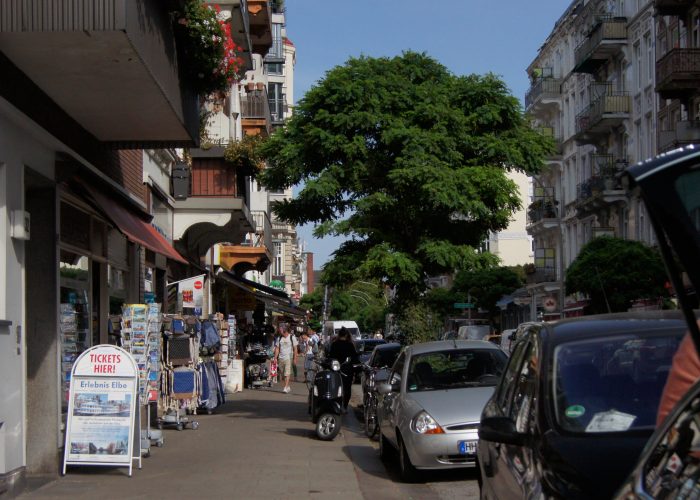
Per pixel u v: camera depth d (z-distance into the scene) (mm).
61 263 12102
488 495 6355
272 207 19750
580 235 55281
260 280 61219
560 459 4605
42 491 10328
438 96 18422
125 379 11312
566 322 6246
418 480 11984
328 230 18562
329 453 14750
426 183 17484
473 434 11484
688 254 2754
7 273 9648
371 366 21016
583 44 50688
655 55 42781
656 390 5203
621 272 35375
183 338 17844
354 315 108500
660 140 39000
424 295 20562
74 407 11273
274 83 74250
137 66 9781
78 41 8930
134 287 17328
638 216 44969
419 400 12211
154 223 20250
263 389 30953
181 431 17531
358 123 17984
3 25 8578
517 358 6777
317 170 18938
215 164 24078
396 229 19266
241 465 12914
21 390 9938
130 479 11305
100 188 13664
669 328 5754
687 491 2920
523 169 19234
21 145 10125
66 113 11898
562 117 59625
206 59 12383
